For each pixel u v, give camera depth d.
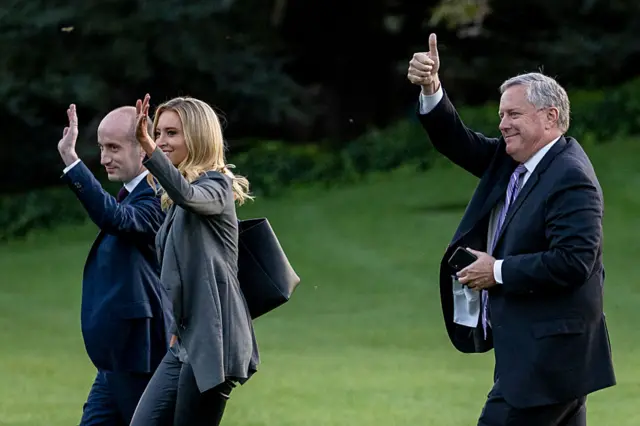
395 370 24.91
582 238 11.25
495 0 64.44
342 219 48.34
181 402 11.80
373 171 58.00
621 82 66.00
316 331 31.12
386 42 68.25
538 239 11.58
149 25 56.94
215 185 11.57
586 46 64.19
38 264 44.72
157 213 13.44
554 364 11.45
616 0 63.44
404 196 51.91
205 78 59.91
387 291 36.81
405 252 42.25
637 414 19.55
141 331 13.55
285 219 49.12
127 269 13.55
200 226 11.66
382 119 69.25
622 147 54.38
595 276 11.60
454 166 56.53
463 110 60.81
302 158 59.41
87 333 13.64
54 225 52.88
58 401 21.89
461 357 26.78
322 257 41.84
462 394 21.83
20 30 55.19
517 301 11.60
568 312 11.48
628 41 64.19
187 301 11.59
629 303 33.56
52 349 29.48
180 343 11.95
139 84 59.84
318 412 20.14
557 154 11.71
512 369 11.55
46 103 57.16
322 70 69.00
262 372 24.77
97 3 55.59
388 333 30.58
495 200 12.23
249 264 12.24
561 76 66.00
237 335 11.65
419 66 12.73
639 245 40.75
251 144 63.03
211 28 58.44
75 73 56.47
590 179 11.46
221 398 11.84
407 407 20.55
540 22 66.31
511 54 66.81
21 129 58.62
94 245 13.80
